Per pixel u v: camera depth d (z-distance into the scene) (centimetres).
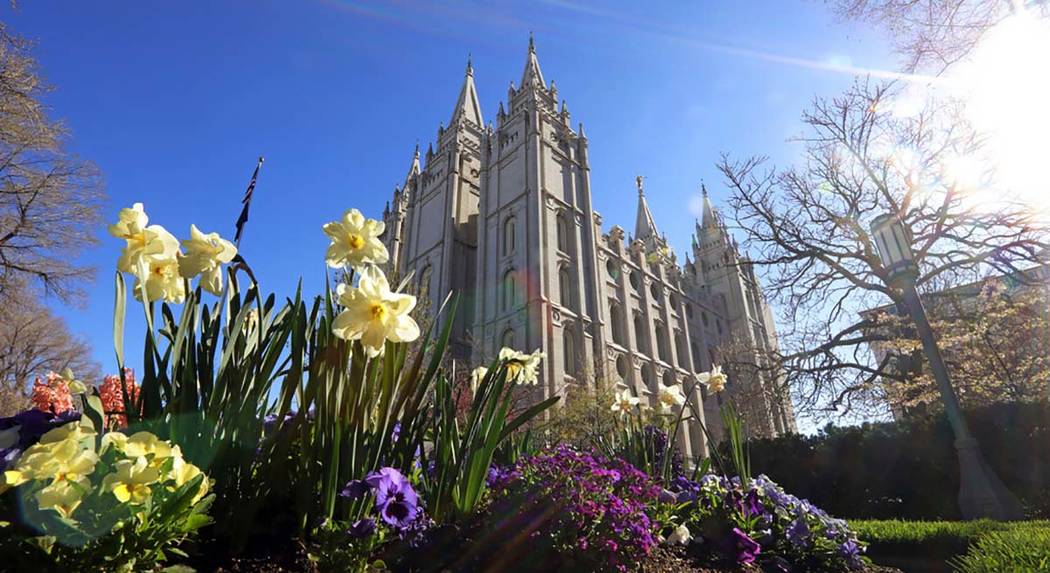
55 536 156
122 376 217
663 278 4772
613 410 581
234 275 274
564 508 283
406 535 257
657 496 368
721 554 374
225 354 239
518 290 3400
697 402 3959
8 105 1420
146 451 181
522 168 3869
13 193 1633
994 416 1052
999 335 1600
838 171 1855
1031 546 392
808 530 419
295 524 252
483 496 311
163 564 201
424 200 4684
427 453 373
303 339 259
